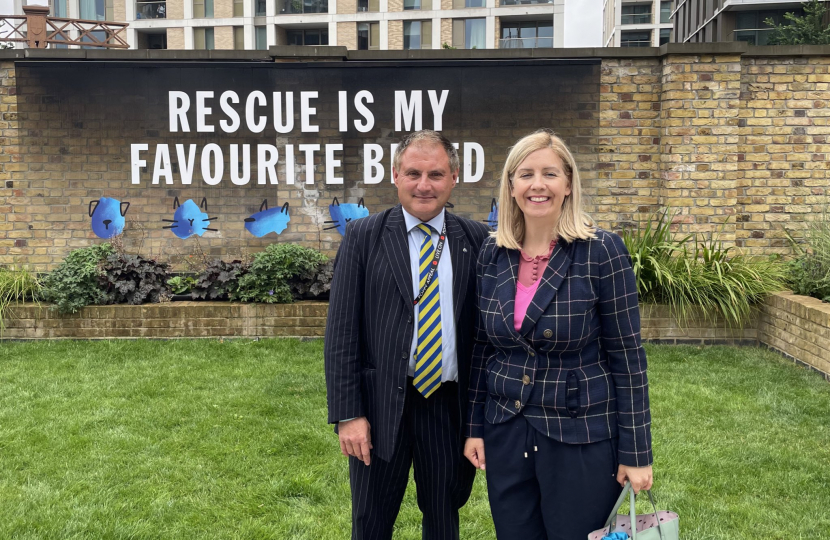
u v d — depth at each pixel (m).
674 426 4.53
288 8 44.38
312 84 7.49
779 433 4.41
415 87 7.44
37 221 7.62
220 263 7.18
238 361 6.03
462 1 44.19
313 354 6.25
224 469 3.95
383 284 2.45
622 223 7.46
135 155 7.57
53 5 40.53
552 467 2.20
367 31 44.72
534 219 2.23
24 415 4.75
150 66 7.51
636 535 2.09
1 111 7.58
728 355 6.21
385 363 2.43
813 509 3.46
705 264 6.79
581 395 2.17
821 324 5.54
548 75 7.37
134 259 7.06
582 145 7.41
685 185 7.16
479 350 2.43
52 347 6.50
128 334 6.79
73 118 7.55
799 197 7.41
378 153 7.52
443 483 2.56
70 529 3.27
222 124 7.55
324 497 3.64
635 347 2.17
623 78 7.36
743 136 7.42
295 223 7.62
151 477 3.85
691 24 37.78
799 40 26.61
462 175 7.50
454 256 2.48
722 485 3.72
